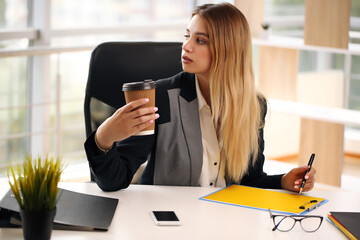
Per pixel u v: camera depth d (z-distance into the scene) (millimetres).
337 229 1422
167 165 1790
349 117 3125
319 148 3475
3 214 1381
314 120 3469
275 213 1517
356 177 3895
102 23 3920
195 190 1693
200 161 1788
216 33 1709
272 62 3682
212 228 1389
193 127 1794
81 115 3877
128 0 4035
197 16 1739
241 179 1866
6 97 3518
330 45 3115
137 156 1730
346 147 4441
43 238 1240
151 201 1570
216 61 1724
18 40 3500
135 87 1430
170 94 1805
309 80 4320
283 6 4438
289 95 3789
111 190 1636
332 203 1634
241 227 1405
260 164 1888
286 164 3666
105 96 1940
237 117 1766
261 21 3570
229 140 1776
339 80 4504
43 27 3531
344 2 3020
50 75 3639
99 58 1946
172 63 2039
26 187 1215
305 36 3215
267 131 4062
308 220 1479
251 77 1802
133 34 4023
